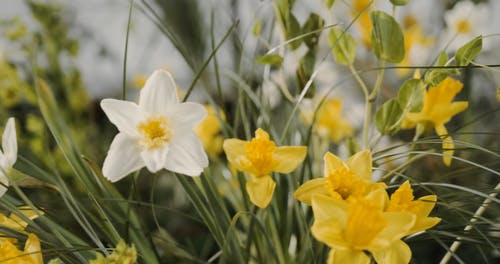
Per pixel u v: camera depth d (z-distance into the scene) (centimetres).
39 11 174
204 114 98
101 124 209
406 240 102
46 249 100
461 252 139
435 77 102
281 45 106
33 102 165
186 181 101
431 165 135
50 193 139
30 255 95
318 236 92
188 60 108
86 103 177
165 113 99
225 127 110
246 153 99
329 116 146
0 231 100
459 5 166
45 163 150
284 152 99
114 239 101
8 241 96
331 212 93
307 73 110
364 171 98
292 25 109
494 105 171
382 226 92
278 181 106
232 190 115
